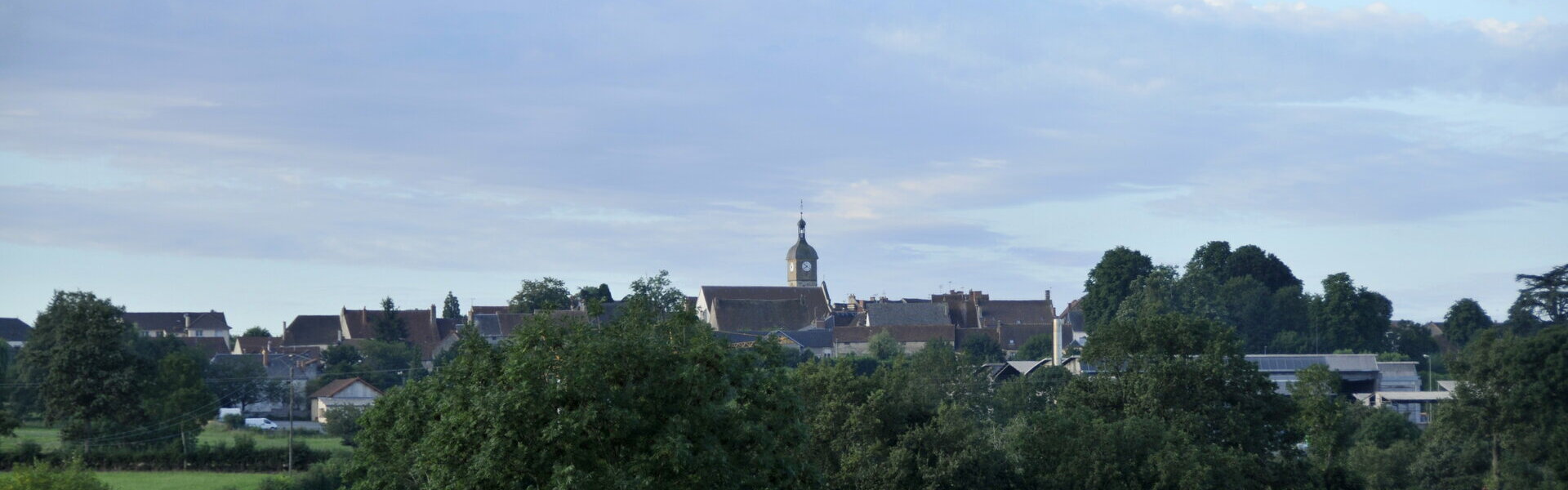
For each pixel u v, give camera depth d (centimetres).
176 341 13675
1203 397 7156
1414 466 8719
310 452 8375
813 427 6259
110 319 9969
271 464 8331
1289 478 6888
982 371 10231
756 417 3678
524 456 3256
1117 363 7550
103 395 9700
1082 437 6338
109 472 8275
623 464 3353
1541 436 8638
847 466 6100
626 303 4053
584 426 3238
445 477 3353
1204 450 6412
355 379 13488
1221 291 17088
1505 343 9144
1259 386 7300
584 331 3491
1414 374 12788
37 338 9944
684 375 3416
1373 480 8444
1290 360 12594
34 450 8412
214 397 10288
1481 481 8706
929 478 6025
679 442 3266
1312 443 8281
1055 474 6284
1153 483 6234
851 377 6494
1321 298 17375
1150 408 7125
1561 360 8675
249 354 16150
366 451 4291
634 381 3484
